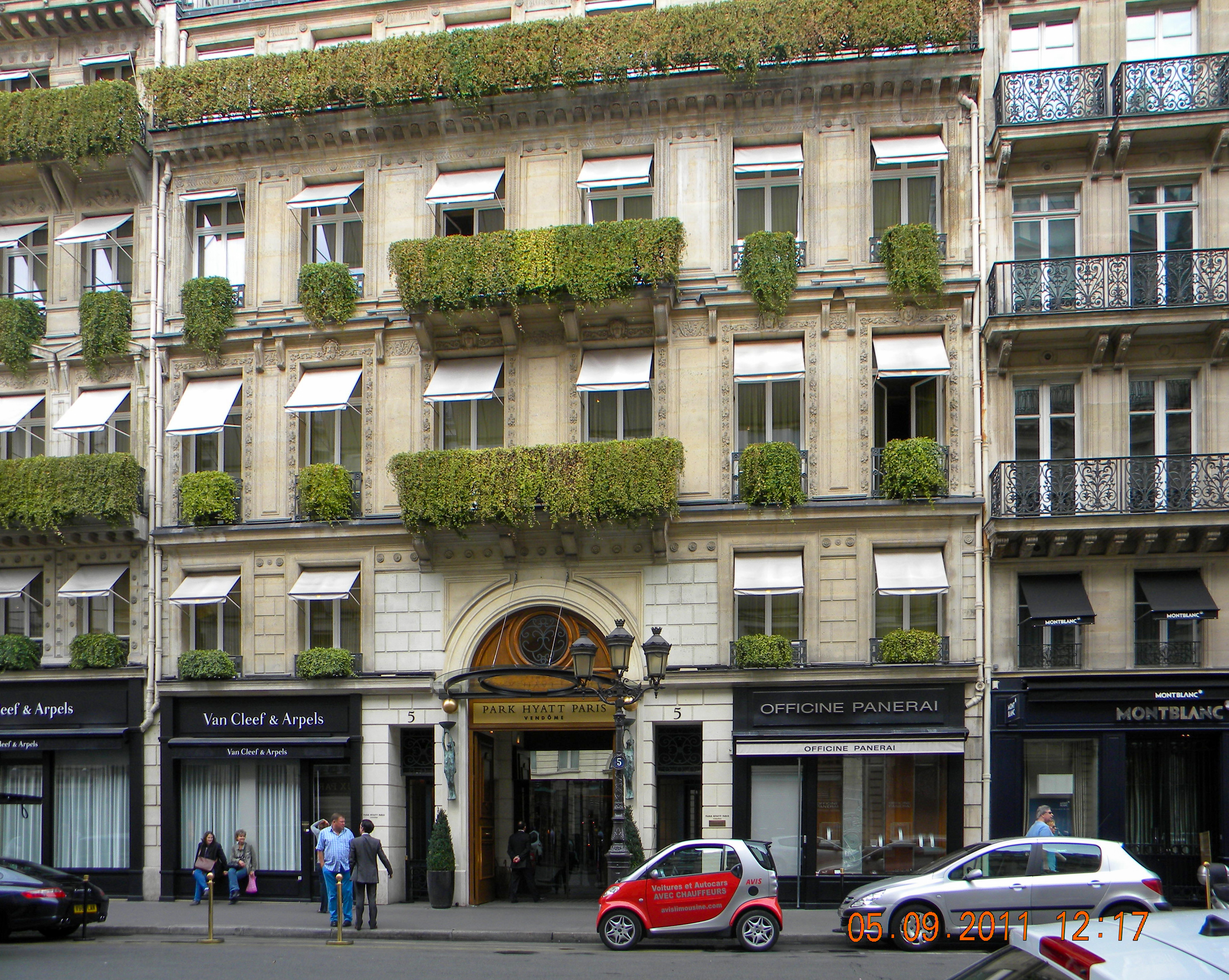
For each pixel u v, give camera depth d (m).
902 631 21.69
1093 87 21.92
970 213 22.47
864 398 22.34
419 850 23.55
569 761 24.83
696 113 23.47
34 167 25.38
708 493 22.62
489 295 22.38
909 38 22.16
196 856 22.66
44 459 24.02
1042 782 21.31
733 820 21.62
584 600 22.83
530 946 16.92
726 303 22.73
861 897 16.14
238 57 24.88
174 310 25.14
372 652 23.39
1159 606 20.61
